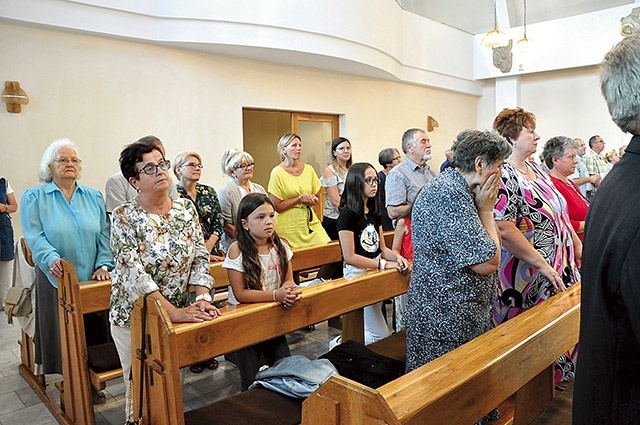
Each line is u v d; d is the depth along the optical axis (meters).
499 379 1.34
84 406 2.22
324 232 3.73
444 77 8.79
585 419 0.94
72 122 4.74
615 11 7.74
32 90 4.49
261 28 5.37
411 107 8.42
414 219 1.70
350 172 2.52
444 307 1.63
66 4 4.52
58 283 2.32
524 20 8.39
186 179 3.22
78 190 2.69
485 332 1.68
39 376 2.81
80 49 4.75
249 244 2.16
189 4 5.08
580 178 6.18
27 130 4.48
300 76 6.62
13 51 4.38
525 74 9.14
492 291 1.74
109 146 4.98
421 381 1.20
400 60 7.53
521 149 2.10
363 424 1.05
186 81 5.52
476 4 9.12
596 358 0.92
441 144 9.07
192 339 1.69
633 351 0.87
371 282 2.41
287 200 3.59
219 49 5.51
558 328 1.63
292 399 1.79
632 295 0.82
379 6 6.64
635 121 0.91
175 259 1.98
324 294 2.17
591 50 8.02
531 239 2.05
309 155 7.01
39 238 2.48
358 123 7.50
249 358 2.21
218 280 2.98
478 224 1.57
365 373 1.93
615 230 0.87
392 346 2.34
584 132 8.63
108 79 4.95
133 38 4.98
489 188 1.61
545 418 1.46
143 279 1.84
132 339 1.78
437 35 8.52
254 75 6.12
